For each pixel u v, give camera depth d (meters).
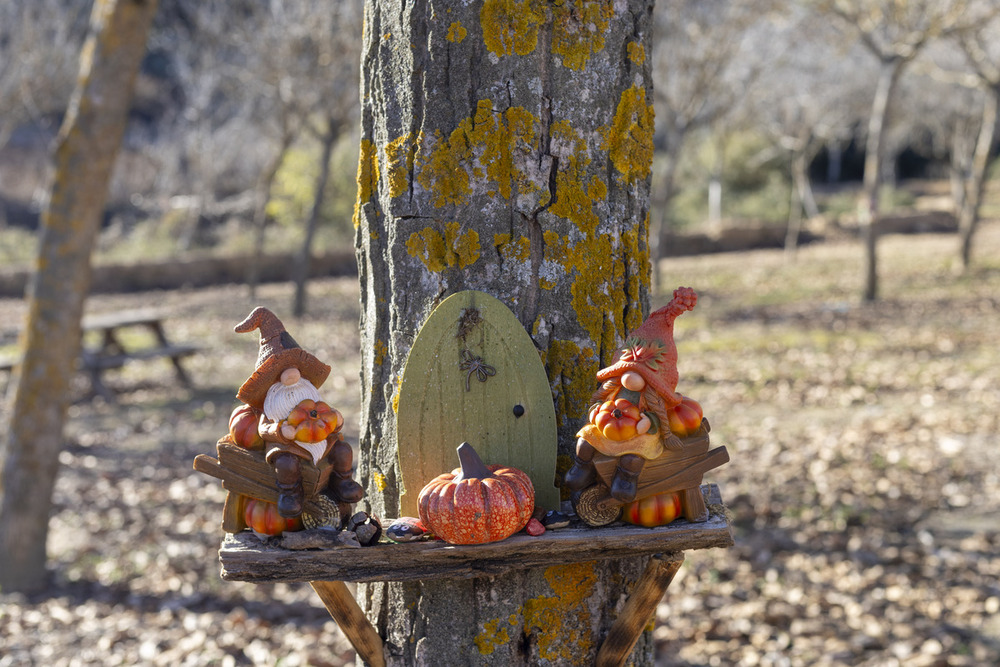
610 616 1.97
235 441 1.70
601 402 1.68
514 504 1.64
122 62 5.17
